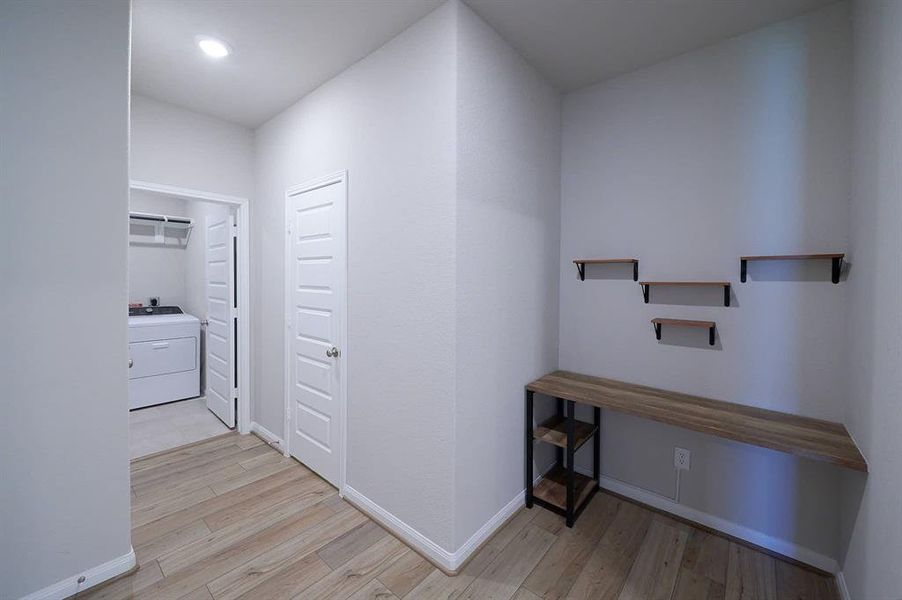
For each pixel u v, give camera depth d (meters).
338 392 2.34
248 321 3.24
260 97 2.61
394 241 1.95
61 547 1.53
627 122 2.26
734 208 1.92
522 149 2.12
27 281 1.44
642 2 1.67
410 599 1.56
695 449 2.07
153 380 3.94
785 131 1.78
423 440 1.83
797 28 1.75
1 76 1.37
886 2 1.21
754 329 1.87
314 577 1.68
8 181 1.39
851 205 1.59
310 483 2.46
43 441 1.48
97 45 1.56
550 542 1.91
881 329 1.20
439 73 1.71
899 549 1.01
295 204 2.69
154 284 4.54
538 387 2.15
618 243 2.31
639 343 2.24
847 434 1.53
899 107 1.09
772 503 1.85
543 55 2.07
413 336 1.86
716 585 1.63
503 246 1.99
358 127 2.15
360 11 1.74
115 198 1.62
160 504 2.22
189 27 1.88
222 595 1.58
